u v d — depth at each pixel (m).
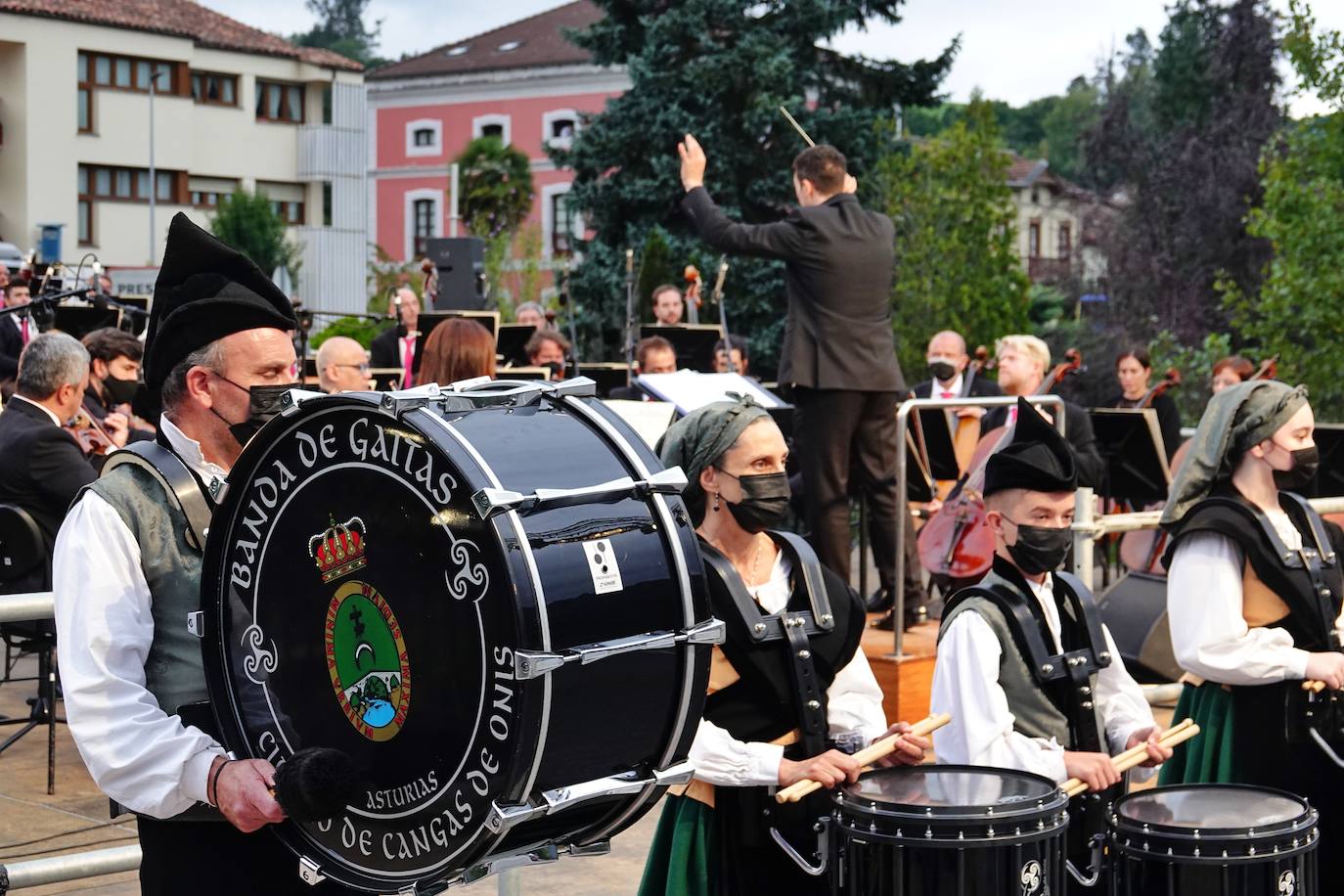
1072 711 3.68
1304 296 16.41
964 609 3.69
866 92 25.70
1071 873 3.65
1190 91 35.66
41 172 36.19
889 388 6.48
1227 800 3.65
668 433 3.53
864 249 6.38
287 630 2.62
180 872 2.83
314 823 2.64
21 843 5.19
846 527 6.56
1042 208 52.88
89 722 2.64
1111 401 10.62
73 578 2.70
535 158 46.59
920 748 3.45
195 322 2.78
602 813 2.56
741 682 3.40
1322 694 4.34
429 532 2.39
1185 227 31.48
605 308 25.08
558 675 2.33
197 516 2.77
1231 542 4.36
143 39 37.56
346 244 41.12
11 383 9.97
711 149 24.17
